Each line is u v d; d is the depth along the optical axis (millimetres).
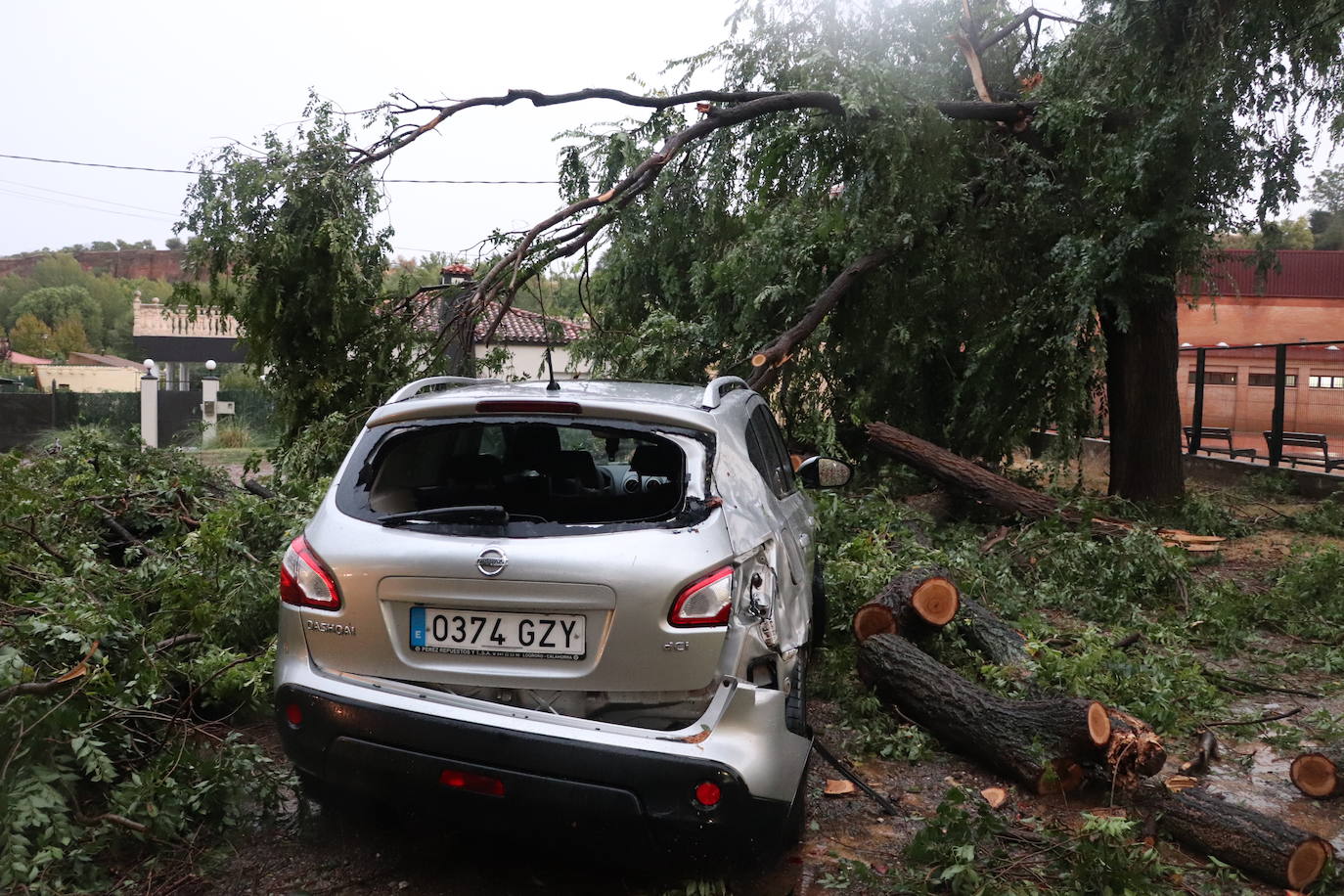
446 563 3027
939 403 13016
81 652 3670
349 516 3246
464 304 9000
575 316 12430
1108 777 3949
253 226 8461
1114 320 12328
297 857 3373
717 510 3143
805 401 11273
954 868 3186
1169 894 3295
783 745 3037
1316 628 7184
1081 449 12953
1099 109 10602
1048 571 8188
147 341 54125
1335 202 16688
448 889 3180
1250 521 12766
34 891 2938
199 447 27375
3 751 3148
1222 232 11336
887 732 4746
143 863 3271
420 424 3432
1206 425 22719
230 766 3537
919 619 5352
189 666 4371
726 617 2973
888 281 10750
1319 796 4281
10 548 5141
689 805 2844
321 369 8914
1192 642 6973
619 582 2941
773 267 10695
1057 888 3291
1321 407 21172
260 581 5148
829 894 3248
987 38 12562
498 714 2945
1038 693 5066
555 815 2893
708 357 11227
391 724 2971
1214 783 4492
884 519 8727
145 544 6188
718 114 9250
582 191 9727
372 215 8773
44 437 20453
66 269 140750
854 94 8883
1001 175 11352
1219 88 9766
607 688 2967
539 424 3355
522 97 9141
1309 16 9375
